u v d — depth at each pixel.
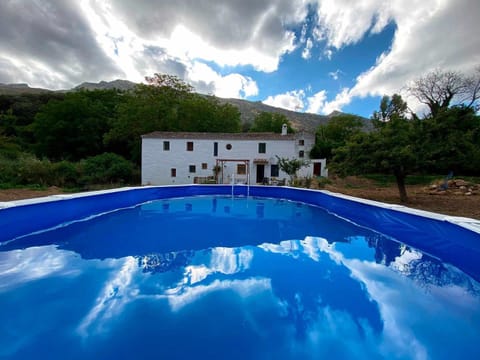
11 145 23.22
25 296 3.45
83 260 4.79
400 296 3.65
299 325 2.96
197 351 2.54
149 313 3.13
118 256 5.05
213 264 4.77
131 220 8.20
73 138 27.55
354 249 5.66
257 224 7.93
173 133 22.91
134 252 5.31
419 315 3.17
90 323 2.91
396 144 10.85
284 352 2.54
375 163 10.74
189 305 3.34
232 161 21.92
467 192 14.34
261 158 21.92
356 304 3.42
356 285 3.96
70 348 2.53
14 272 4.21
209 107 31.45
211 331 2.83
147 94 28.50
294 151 21.66
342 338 2.76
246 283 4.00
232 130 33.84
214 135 22.72
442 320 3.07
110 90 35.62
